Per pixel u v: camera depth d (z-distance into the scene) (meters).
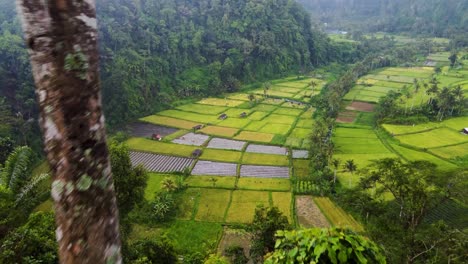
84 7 2.89
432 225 19.39
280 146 51.28
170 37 82.25
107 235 3.16
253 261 23.75
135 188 23.56
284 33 101.19
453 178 19.17
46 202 28.84
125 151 23.23
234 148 50.06
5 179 16.67
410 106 63.97
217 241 28.88
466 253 16.66
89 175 2.99
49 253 13.77
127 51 69.50
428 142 50.34
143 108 64.94
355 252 4.24
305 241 4.41
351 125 59.03
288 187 38.25
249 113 66.94
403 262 17.58
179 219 32.12
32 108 49.88
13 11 76.94
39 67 2.82
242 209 33.97
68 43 2.79
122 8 80.00
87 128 2.97
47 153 2.99
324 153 42.78
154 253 22.12
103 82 60.84
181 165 43.94
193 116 65.06
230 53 88.69
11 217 15.02
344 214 33.16
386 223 19.80
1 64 53.97
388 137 53.19
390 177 20.53
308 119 63.81
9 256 12.85
